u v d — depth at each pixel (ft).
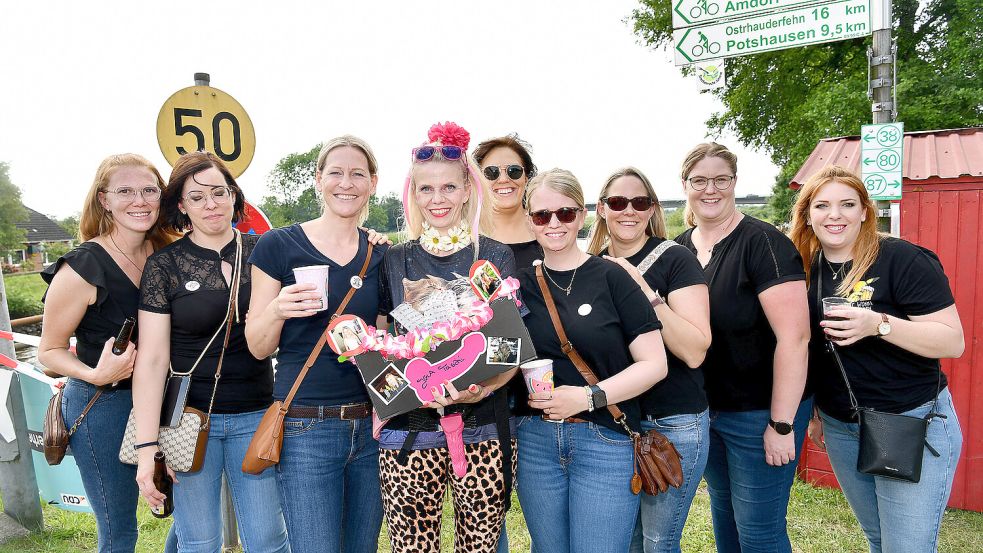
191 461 7.13
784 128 55.93
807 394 8.29
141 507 13.69
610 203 7.70
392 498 6.66
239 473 7.52
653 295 7.03
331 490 7.25
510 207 9.48
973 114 46.75
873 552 8.19
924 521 7.14
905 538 7.24
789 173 55.16
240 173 12.25
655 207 8.05
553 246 6.77
